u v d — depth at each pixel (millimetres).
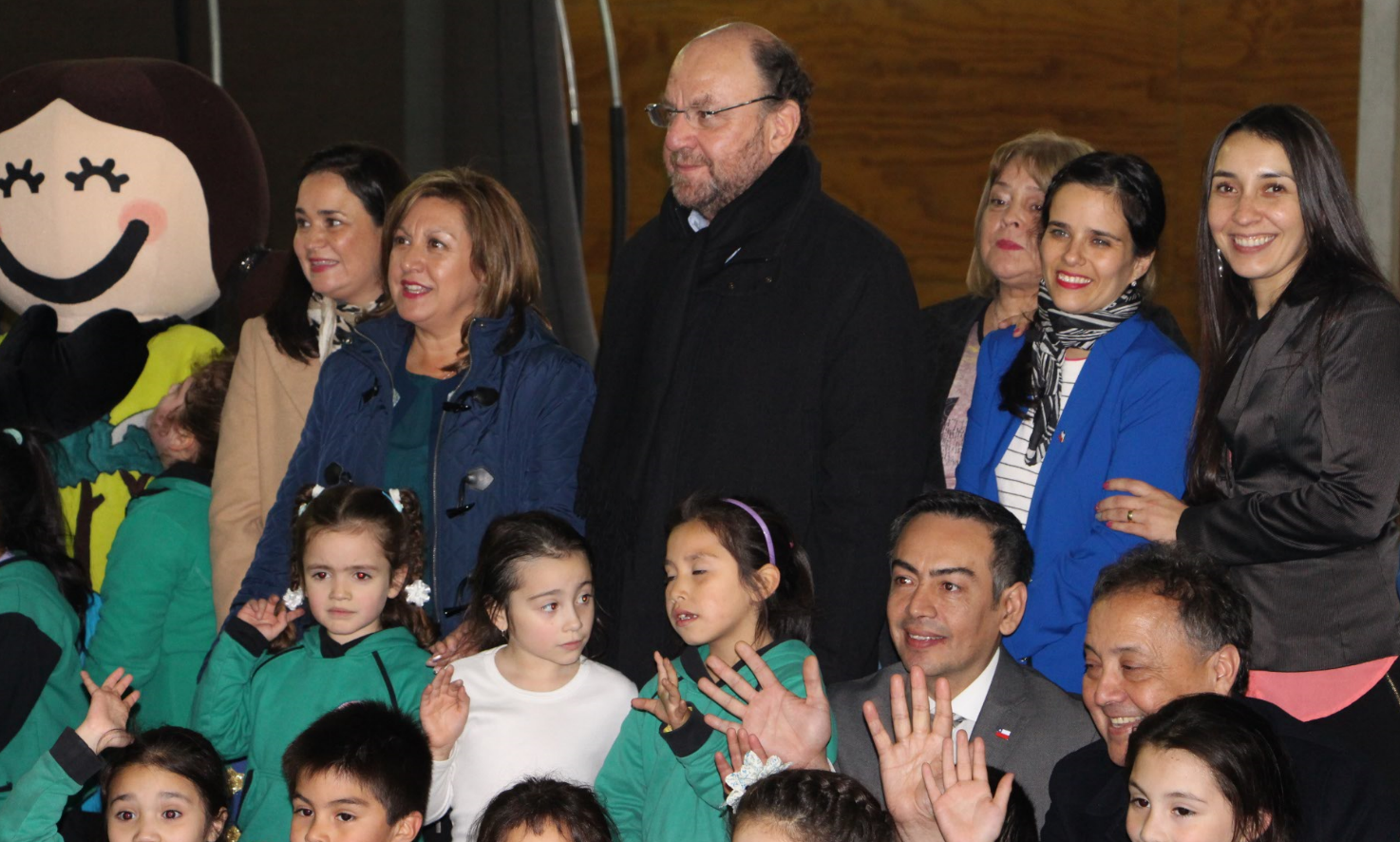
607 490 3262
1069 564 3186
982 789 2545
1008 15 7566
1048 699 3000
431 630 3314
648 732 3020
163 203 4137
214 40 4777
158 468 4059
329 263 3607
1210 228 3105
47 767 2934
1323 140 2992
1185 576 2682
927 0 7652
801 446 3104
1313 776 2506
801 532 3102
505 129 5004
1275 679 3008
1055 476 3203
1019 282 3586
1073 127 7535
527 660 3129
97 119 4102
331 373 3506
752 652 2727
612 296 3455
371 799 2816
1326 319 2916
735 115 3094
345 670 3199
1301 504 2893
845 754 3025
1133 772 2389
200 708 3260
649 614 3176
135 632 3648
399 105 4840
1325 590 2971
